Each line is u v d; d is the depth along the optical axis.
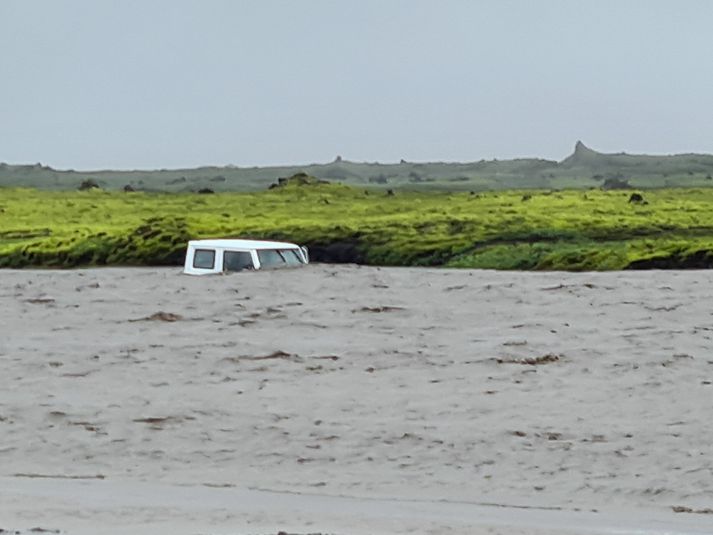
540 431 41.56
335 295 70.81
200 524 29.48
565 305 68.31
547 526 30.53
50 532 28.48
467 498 34.22
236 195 175.00
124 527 29.09
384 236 121.62
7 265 114.12
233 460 38.53
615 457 38.50
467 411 44.38
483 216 134.88
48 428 42.16
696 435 40.94
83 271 88.62
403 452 39.19
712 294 71.62
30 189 182.62
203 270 79.25
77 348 56.66
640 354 54.34
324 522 30.03
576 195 160.00
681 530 30.58
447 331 61.00
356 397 46.66
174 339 58.97
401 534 28.86
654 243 108.44
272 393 47.31
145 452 39.41
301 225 129.12
